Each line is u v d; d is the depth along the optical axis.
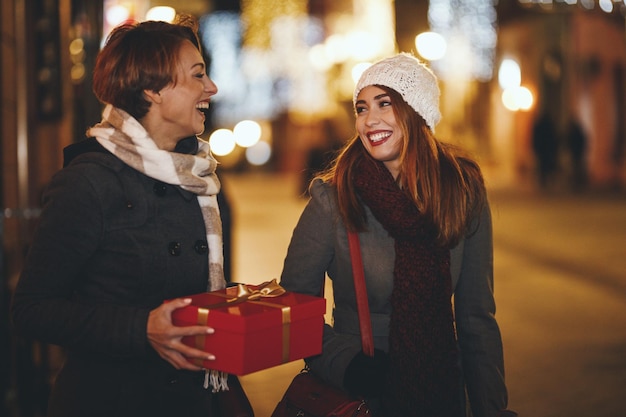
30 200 6.81
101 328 2.18
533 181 27.06
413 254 2.84
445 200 2.87
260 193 28.20
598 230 14.15
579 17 25.95
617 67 25.56
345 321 2.96
